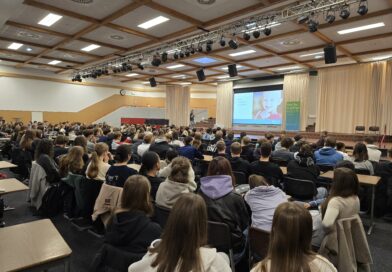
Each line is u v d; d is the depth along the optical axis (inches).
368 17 209.8
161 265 38.5
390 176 149.8
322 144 227.8
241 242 81.0
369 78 350.0
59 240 61.4
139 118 614.9
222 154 177.8
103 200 102.8
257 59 350.3
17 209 162.2
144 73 478.9
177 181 85.8
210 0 191.9
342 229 73.4
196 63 384.8
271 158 181.6
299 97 414.3
